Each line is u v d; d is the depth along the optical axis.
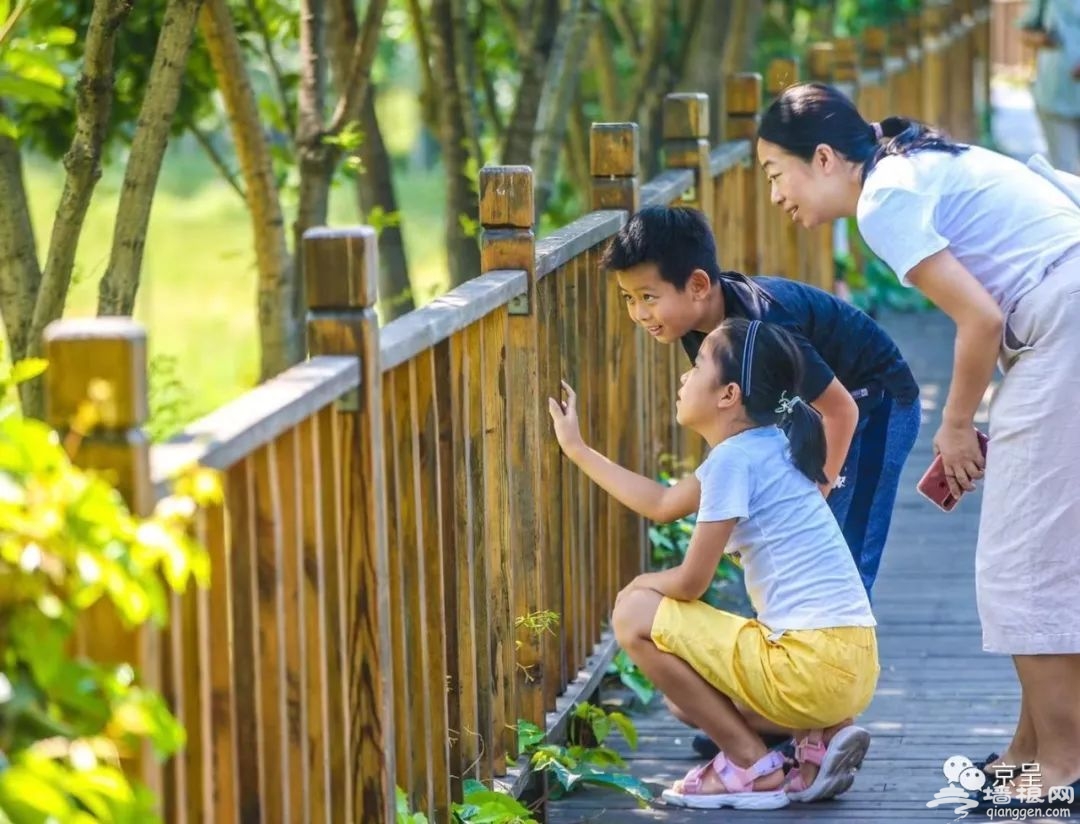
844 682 6.76
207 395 24.12
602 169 8.48
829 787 7.08
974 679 8.91
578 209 16.67
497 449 6.66
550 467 7.41
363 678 5.12
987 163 6.73
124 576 3.34
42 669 3.34
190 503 3.65
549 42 13.27
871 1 23.66
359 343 4.91
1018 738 7.24
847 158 6.91
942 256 6.51
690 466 10.79
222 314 33.53
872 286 18.70
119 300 7.40
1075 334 6.53
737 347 6.78
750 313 7.14
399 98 51.59
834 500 7.53
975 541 11.58
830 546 6.85
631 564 9.11
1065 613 6.73
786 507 6.80
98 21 6.92
